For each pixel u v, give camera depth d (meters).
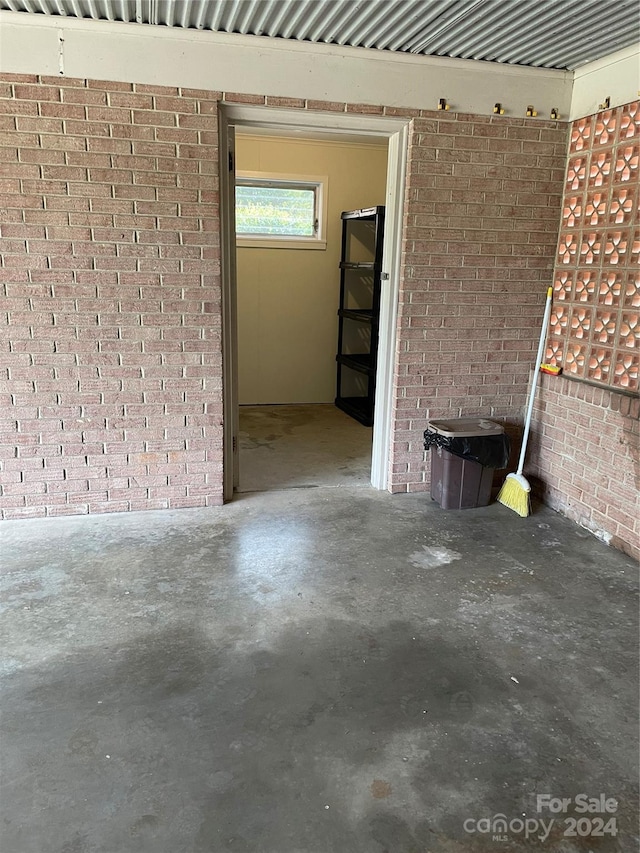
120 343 3.20
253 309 5.91
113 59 2.90
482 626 2.41
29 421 3.18
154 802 1.59
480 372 3.74
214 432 3.45
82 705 1.93
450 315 3.61
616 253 3.13
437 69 3.27
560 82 3.45
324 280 6.02
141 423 3.33
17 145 2.89
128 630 2.33
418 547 3.10
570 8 2.60
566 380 3.50
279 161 5.62
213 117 3.06
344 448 4.75
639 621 2.48
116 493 3.39
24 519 3.30
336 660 2.18
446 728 1.87
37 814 1.54
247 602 2.54
